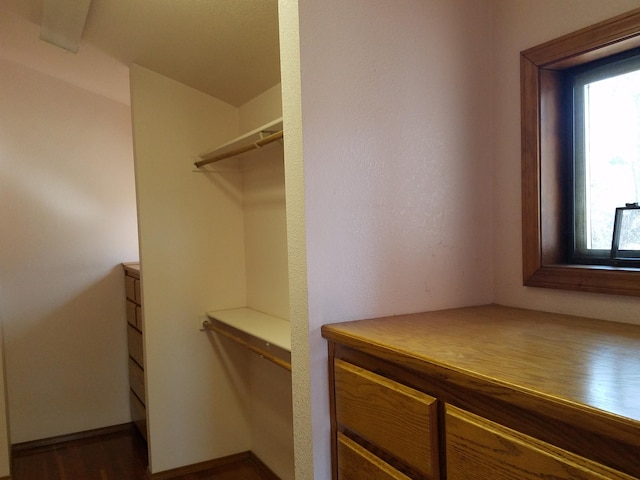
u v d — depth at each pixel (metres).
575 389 0.62
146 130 2.48
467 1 1.30
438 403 0.80
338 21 1.12
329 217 1.11
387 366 0.92
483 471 0.72
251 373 2.71
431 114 1.25
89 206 3.28
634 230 1.07
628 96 1.09
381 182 1.18
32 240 3.12
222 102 2.66
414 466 0.85
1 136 3.03
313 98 1.09
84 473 2.66
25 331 3.08
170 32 2.06
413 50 1.22
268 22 1.81
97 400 3.28
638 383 0.65
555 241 1.22
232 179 2.70
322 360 1.11
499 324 1.07
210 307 2.65
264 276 2.53
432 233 1.26
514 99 1.27
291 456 2.30
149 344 2.50
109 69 2.72
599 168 1.16
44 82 3.15
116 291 3.35
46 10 2.08
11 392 3.03
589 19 1.09
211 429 2.66
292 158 1.13
